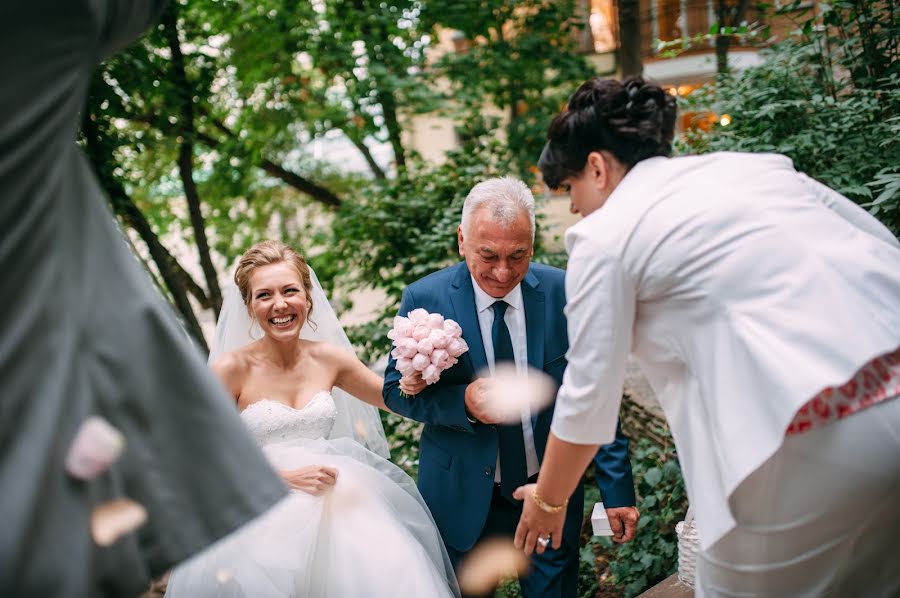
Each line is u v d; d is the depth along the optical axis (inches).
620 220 64.9
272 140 371.2
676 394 66.3
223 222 416.2
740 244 60.8
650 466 155.5
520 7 302.0
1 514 39.5
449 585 102.7
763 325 58.6
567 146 72.3
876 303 59.1
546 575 97.9
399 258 232.4
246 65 308.8
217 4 291.4
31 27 42.3
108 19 48.1
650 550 131.5
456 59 296.4
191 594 95.1
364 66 296.4
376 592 94.2
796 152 137.1
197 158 375.6
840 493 58.6
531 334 97.3
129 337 48.7
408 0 293.0
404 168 239.9
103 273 49.0
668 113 70.5
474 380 96.9
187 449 50.0
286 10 300.5
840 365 56.2
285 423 106.7
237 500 51.2
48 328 44.4
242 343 115.7
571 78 305.3
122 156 278.4
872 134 130.3
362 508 100.7
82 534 43.2
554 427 69.2
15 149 42.5
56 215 46.1
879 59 138.3
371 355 219.1
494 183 91.4
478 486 97.0
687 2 322.7
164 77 272.2
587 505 170.9
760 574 63.2
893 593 63.6
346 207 245.4
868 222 69.2
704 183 65.0
